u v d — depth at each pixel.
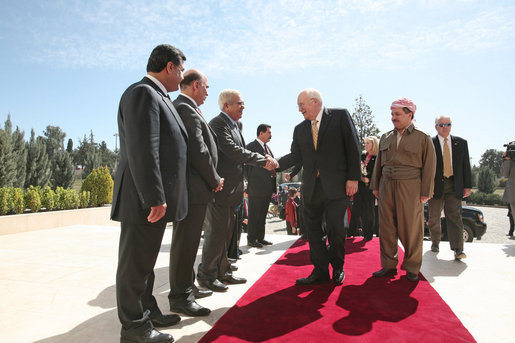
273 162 3.17
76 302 2.61
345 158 2.93
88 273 3.44
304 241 5.30
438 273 3.41
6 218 6.31
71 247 4.88
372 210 5.36
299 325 2.10
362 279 3.18
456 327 2.08
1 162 15.28
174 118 2.00
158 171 1.73
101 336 2.01
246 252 4.50
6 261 3.97
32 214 6.86
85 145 62.91
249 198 4.91
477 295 2.74
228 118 3.20
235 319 2.20
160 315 2.14
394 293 2.75
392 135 3.36
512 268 3.60
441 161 4.13
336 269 3.03
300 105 2.98
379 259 4.06
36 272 3.47
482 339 1.96
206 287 2.86
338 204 2.90
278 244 5.11
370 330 2.03
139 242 1.80
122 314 1.82
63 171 22.20
